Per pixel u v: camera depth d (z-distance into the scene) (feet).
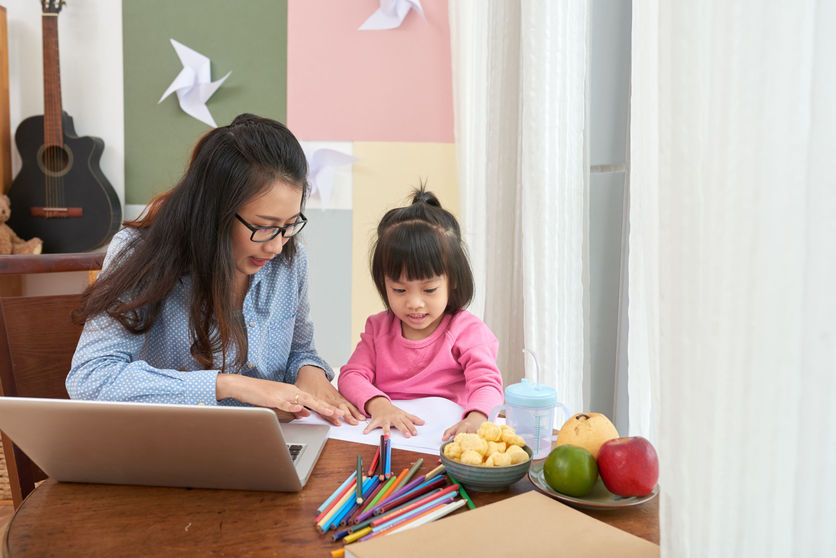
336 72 8.41
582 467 2.40
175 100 8.29
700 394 1.88
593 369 5.67
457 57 7.57
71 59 8.12
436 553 1.88
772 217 1.74
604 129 5.45
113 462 2.52
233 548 2.11
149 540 2.17
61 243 7.90
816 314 1.64
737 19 1.77
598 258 5.59
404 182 8.55
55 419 2.35
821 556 1.66
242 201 3.46
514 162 5.73
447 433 3.20
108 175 8.29
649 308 3.23
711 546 1.88
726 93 1.80
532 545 1.95
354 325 8.69
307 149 8.51
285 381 4.60
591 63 5.53
